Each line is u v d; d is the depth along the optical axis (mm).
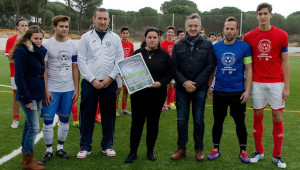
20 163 3375
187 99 3531
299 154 3779
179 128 3559
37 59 3076
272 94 3344
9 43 4613
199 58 3430
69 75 3566
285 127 5031
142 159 3582
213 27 24531
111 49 3600
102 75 3551
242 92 3432
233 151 3885
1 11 43531
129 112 6031
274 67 3318
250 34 3424
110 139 3736
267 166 3396
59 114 3596
